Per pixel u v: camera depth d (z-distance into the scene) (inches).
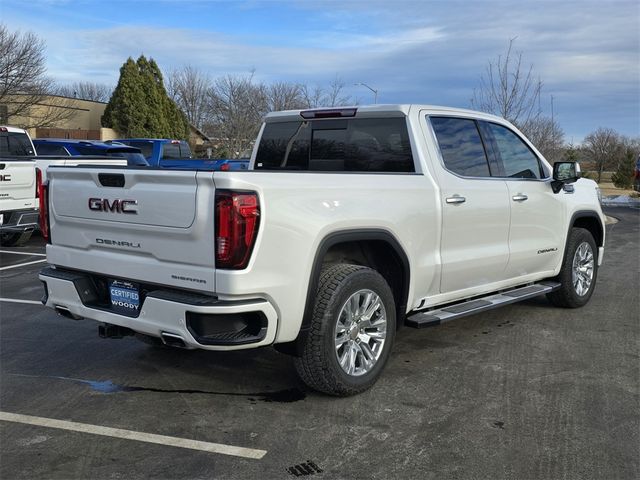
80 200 164.7
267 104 1446.9
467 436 146.4
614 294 299.1
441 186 192.2
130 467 132.4
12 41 1133.7
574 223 267.0
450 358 202.4
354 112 204.4
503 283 225.5
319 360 158.1
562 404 165.2
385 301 172.9
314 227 151.7
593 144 2080.5
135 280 155.3
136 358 201.8
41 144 628.7
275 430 149.6
